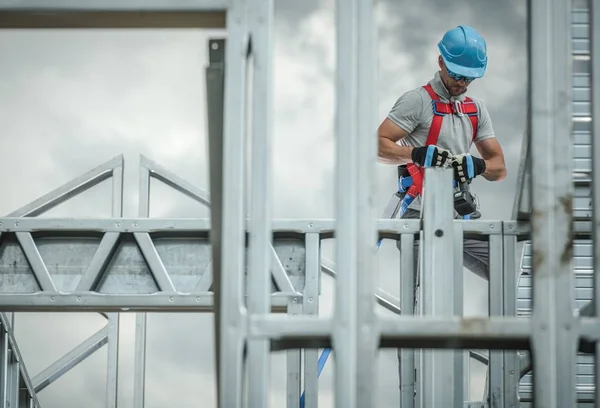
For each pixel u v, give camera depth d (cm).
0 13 690
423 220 1066
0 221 1208
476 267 1235
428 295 1050
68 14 692
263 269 666
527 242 1232
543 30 684
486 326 666
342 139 673
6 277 1212
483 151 1287
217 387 734
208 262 1205
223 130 696
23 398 1427
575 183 1092
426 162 1220
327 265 1398
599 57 687
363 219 667
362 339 661
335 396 657
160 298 1197
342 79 677
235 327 661
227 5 683
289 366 1193
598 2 689
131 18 700
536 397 663
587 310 750
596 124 684
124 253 1212
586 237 1102
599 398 665
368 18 680
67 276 1212
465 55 1254
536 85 682
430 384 983
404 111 1257
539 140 677
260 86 679
